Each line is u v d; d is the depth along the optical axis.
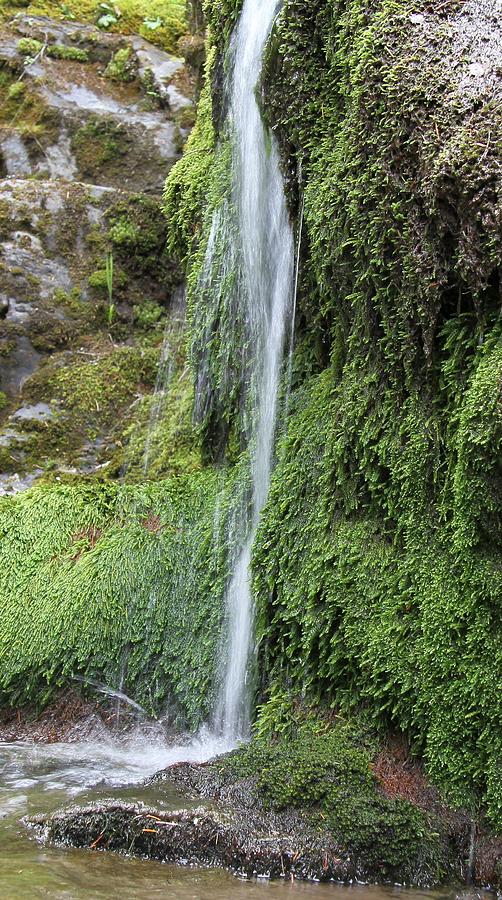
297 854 2.49
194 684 3.58
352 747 2.83
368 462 2.96
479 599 2.59
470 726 2.62
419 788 2.70
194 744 3.51
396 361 2.89
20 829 2.60
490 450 2.47
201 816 2.54
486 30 2.70
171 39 6.55
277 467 3.38
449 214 2.62
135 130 5.96
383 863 2.52
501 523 2.54
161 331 5.43
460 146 2.54
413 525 2.80
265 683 3.28
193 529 3.87
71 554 4.02
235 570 3.63
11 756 3.43
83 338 5.25
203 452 4.22
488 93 2.58
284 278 3.59
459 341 2.69
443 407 2.79
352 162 2.88
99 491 4.23
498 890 2.46
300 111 3.34
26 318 5.13
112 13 6.61
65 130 5.90
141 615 3.78
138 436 4.76
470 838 2.58
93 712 3.76
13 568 4.02
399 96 2.70
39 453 4.76
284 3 3.37
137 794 2.67
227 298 3.97
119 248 5.50
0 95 5.98
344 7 3.09
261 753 2.83
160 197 5.70
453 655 2.64
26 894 2.14
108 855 2.48
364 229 2.85
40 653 3.82
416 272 2.71
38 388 4.98
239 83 3.90
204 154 4.51
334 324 3.26
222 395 4.01
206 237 4.18
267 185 3.66
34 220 5.36
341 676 3.02
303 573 3.12
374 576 2.89
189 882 2.34
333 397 3.24
